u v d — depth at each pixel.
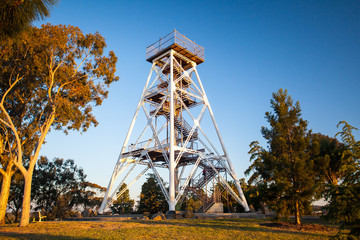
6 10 6.84
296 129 19.78
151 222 19.80
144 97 32.94
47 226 18.89
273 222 19.48
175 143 32.41
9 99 25.50
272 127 20.58
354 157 9.56
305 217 25.67
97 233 14.45
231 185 41.31
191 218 23.75
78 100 25.75
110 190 29.80
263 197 18.75
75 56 24.98
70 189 55.94
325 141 26.14
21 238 13.30
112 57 26.62
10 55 20.52
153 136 30.97
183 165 34.81
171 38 31.67
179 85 34.91
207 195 31.16
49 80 23.25
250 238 12.55
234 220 21.73
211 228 16.00
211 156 30.81
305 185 17.53
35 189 52.75
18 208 51.09
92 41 25.06
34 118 27.00
